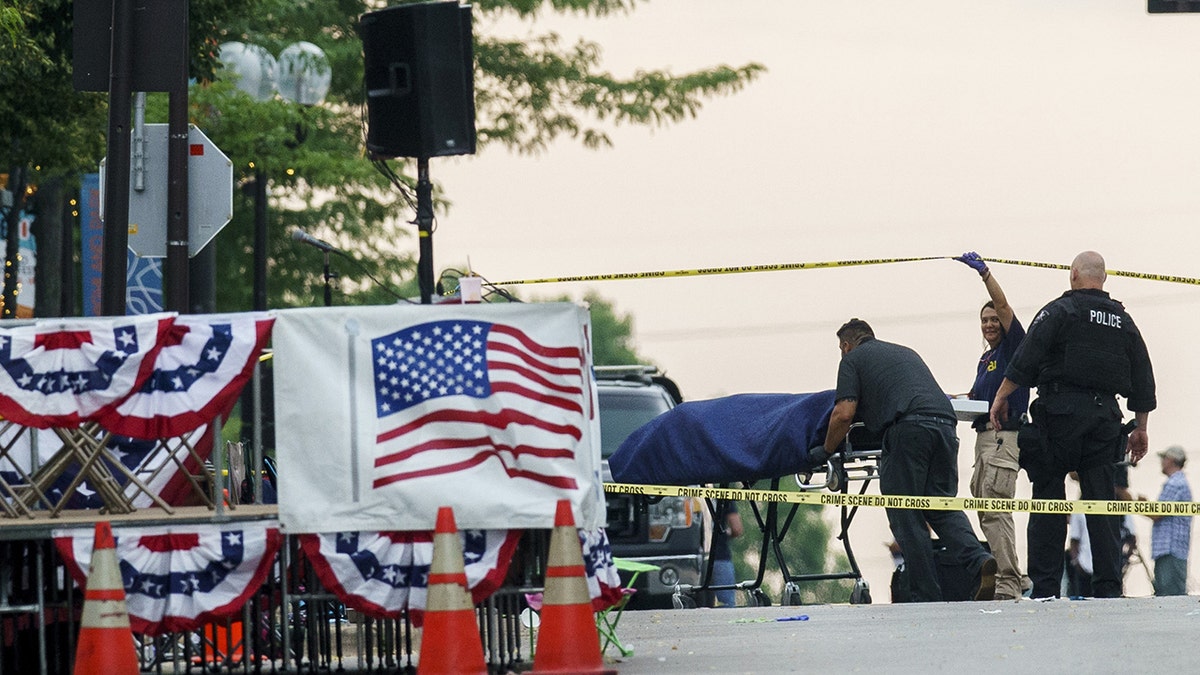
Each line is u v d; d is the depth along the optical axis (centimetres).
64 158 6762
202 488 2952
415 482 2466
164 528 2480
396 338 2492
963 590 4084
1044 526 3991
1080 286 3994
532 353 2489
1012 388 4016
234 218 10500
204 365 2520
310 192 10606
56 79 6506
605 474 5416
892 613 3606
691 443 4397
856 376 4034
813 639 3097
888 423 3994
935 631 3158
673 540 5331
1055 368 3956
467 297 2769
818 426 4238
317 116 8125
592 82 10962
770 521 4484
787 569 4466
